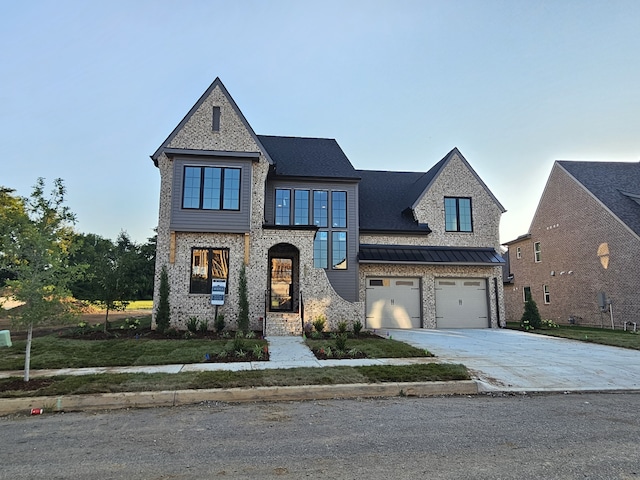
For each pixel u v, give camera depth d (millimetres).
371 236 21094
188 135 17000
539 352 12242
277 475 3996
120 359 10219
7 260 7895
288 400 7348
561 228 26859
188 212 16328
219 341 13055
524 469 4113
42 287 7855
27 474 4051
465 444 4906
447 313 20641
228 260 16562
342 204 20297
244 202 16719
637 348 13219
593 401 7344
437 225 21656
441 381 8172
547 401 7324
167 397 7102
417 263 19969
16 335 15484
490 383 8469
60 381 7871
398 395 7746
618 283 22250
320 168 20594
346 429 5551
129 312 29469
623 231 22062
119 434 5391
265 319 15555
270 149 21469
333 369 9000
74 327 17547
